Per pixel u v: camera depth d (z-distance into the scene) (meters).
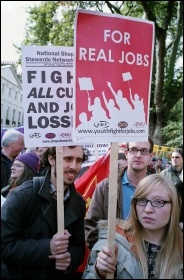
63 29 14.26
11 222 2.33
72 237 2.58
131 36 2.22
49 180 2.47
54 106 2.42
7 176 4.32
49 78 2.42
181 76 15.98
